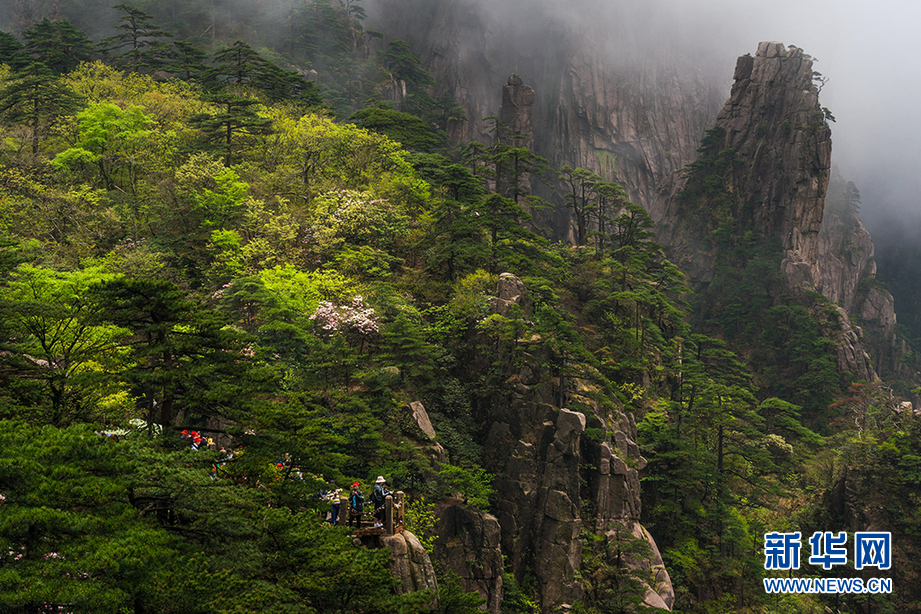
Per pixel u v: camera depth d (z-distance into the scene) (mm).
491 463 56625
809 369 128625
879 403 110688
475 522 48781
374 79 162500
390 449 45719
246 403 25797
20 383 25094
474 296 61062
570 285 80062
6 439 17906
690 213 166250
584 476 57500
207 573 18672
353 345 53031
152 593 17078
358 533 31391
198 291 56031
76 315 27203
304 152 76000
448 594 32719
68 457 18516
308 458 26609
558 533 53938
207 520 21016
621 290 82688
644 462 61281
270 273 53094
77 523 16734
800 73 162625
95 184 69375
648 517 68062
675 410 72500
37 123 77812
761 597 65750
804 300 141750
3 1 159625
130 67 117625
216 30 154500
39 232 57531
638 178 195625
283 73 107062
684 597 62594
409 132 98250
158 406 28656
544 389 57594
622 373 75000
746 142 165125
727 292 150625
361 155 78312
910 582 72812
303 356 49312
